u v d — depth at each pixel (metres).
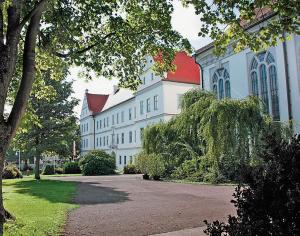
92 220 9.77
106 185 22.91
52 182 26.44
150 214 10.70
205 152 23.56
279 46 24.08
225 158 20.31
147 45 11.12
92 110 77.00
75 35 10.34
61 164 55.25
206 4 7.48
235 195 3.88
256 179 3.81
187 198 14.63
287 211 3.49
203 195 15.62
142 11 10.65
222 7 7.52
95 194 16.98
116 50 11.54
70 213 11.03
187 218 9.87
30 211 11.17
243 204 3.77
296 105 22.91
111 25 10.88
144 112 49.22
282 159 3.76
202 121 21.28
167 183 23.72
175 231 8.16
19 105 6.65
